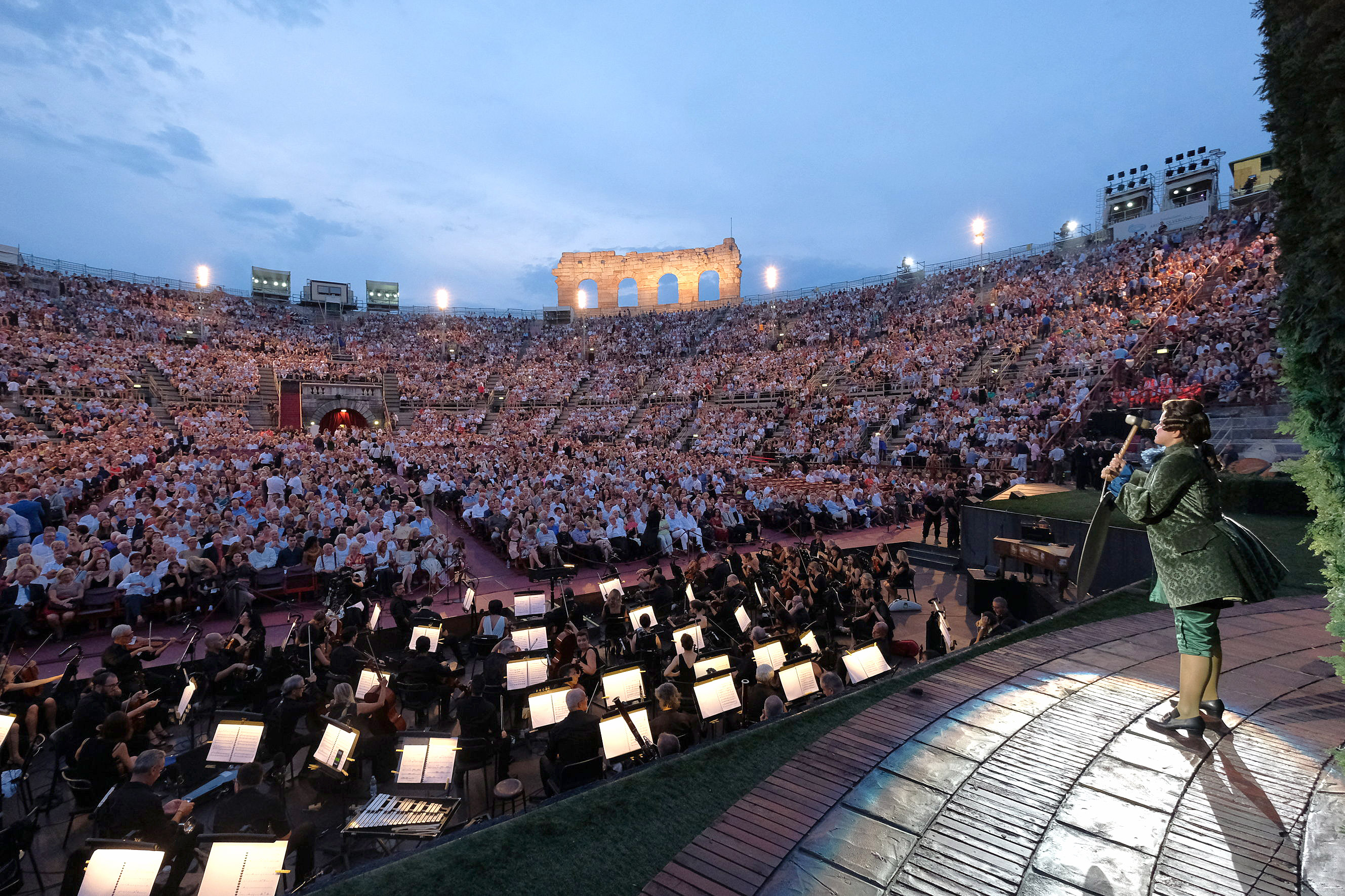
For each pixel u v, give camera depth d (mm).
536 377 63062
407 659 10289
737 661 8914
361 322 72812
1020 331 39094
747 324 64875
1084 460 23062
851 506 24859
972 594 14594
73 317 50188
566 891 3348
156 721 9234
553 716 7527
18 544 14836
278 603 15281
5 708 8016
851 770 4086
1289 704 4637
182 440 33906
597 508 22172
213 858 4215
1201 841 3215
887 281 61438
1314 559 11148
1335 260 2811
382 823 5961
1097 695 4945
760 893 3062
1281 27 3092
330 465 29016
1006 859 3189
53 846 7273
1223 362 25328
